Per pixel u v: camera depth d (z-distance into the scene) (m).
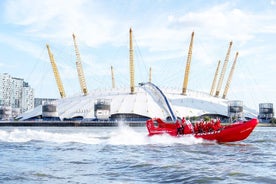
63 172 21.53
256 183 18.38
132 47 185.62
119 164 25.30
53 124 172.25
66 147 38.41
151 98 186.38
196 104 189.75
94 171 22.09
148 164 24.97
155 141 44.19
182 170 22.33
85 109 184.00
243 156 31.34
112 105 182.88
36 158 28.72
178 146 40.19
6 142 43.19
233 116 179.75
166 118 169.88
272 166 24.88
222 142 43.50
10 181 18.42
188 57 193.38
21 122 174.38
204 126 43.94
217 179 19.39
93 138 48.00
